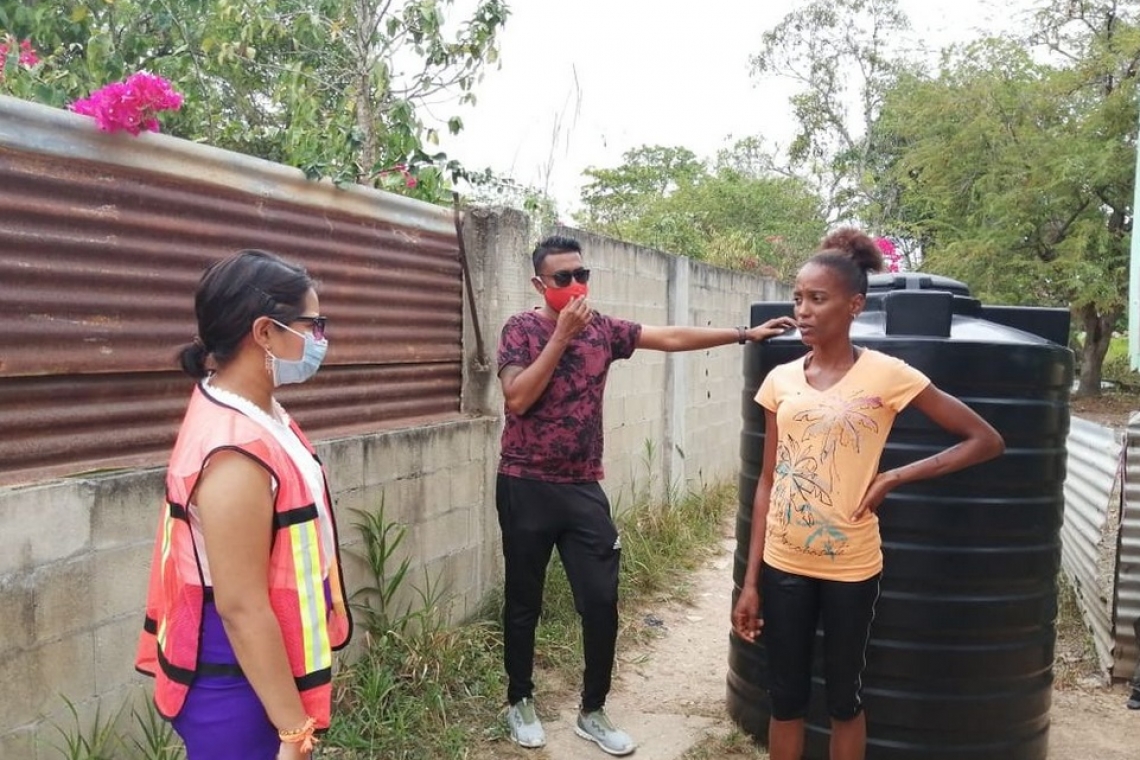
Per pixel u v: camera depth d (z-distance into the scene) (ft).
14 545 7.00
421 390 13.00
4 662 6.96
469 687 11.32
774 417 8.53
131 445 8.44
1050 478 9.53
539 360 9.50
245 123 17.08
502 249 13.78
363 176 13.21
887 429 7.88
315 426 10.86
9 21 14.89
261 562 5.02
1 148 7.16
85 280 7.84
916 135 55.31
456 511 13.10
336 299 11.03
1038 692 9.78
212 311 5.18
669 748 10.60
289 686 5.10
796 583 7.99
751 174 68.95
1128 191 45.16
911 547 9.21
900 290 10.22
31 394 7.52
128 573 8.00
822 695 9.72
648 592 16.17
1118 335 69.97
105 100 7.85
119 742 7.97
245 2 15.43
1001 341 9.19
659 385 20.39
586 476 10.20
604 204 61.67
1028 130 47.29
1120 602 12.46
